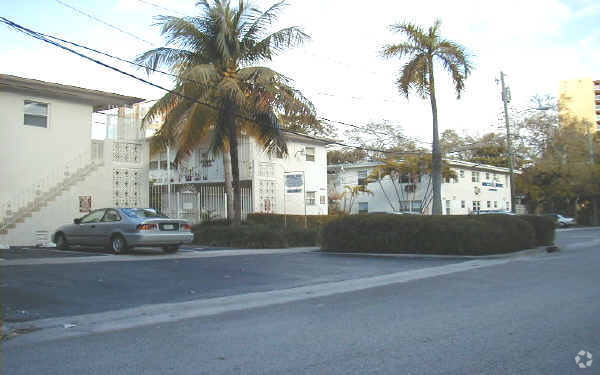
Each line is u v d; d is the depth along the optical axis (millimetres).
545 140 49406
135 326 7703
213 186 29297
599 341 6227
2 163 18672
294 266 14875
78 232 16844
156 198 26359
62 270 12352
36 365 5609
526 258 17891
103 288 10594
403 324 7324
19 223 18453
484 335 6574
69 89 19859
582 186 49781
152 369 5383
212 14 20062
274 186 28656
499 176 52781
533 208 57344
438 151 24719
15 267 12602
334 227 19703
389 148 55031
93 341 6723
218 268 13883
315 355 5797
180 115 20406
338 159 58062
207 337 6824
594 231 40281
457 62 24203
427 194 42562
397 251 18734
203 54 20688
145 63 19453
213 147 21453
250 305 9492
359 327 7203
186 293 10367
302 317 8094
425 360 5527
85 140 21047
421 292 10398
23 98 19375
